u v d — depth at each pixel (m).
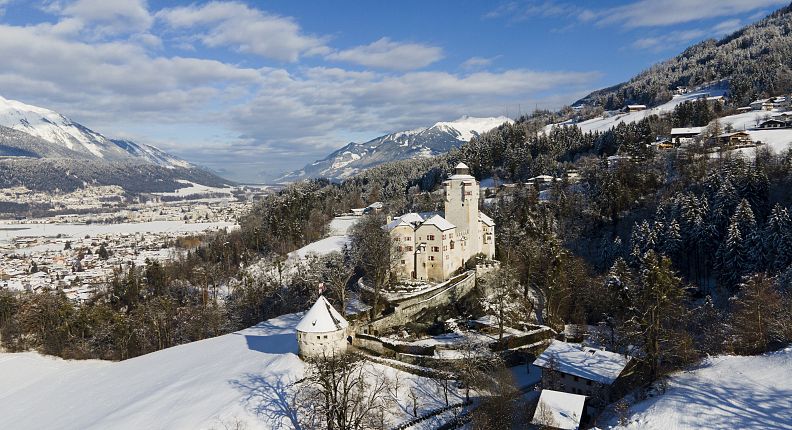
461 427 72.38
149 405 78.81
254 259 196.50
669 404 61.06
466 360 82.81
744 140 194.75
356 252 142.75
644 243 136.62
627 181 176.75
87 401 89.94
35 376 117.94
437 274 123.31
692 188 158.12
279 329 117.56
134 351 130.62
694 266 132.50
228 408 73.44
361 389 72.25
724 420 55.44
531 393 80.88
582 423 66.25
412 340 98.81
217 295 165.62
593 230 167.12
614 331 103.62
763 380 63.06
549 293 116.94
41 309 150.00
